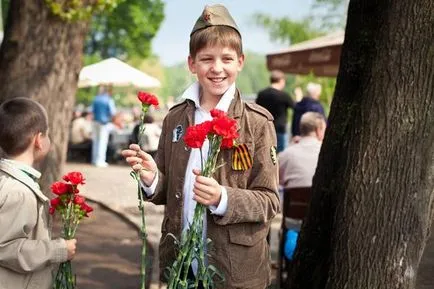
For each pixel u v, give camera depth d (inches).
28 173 103.7
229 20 99.5
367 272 117.1
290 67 431.2
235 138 88.7
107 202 378.6
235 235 96.4
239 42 99.6
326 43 400.2
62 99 271.6
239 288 97.2
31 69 265.3
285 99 402.9
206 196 88.7
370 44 127.3
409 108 115.0
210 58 98.1
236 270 96.7
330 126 136.9
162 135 106.1
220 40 97.3
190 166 99.1
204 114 100.2
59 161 273.4
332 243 123.6
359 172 118.0
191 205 98.5
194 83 102.3
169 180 101.3
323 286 135.2
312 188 142.3
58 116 271.6
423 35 114.1
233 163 96.3
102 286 211.0
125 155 96.3
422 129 115.2
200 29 98.7
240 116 98.0
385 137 116.1
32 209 100.7
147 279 212.4
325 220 136.6
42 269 102.2
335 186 133.8
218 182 96.3
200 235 89.7
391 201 115.9
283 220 207.6
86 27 276.1
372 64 119.1
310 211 140.9
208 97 100.8
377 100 117.0
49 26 265.1
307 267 140.2
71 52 271.7
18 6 264.5
